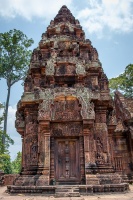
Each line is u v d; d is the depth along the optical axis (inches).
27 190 463.2
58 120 542.9
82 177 509.4
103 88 614.5
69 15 786.2
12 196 437.1
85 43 695.7
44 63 634.8
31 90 613.0
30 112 593.3
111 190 467.2
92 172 506.9
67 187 450.0
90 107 543.5
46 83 622.2
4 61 1270.9
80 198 390.6
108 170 536.1
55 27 727.7
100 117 585.3
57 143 548.4
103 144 562.3
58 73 617.3
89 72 637.9
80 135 540.1
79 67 611.8
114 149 919.7
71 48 667.4
